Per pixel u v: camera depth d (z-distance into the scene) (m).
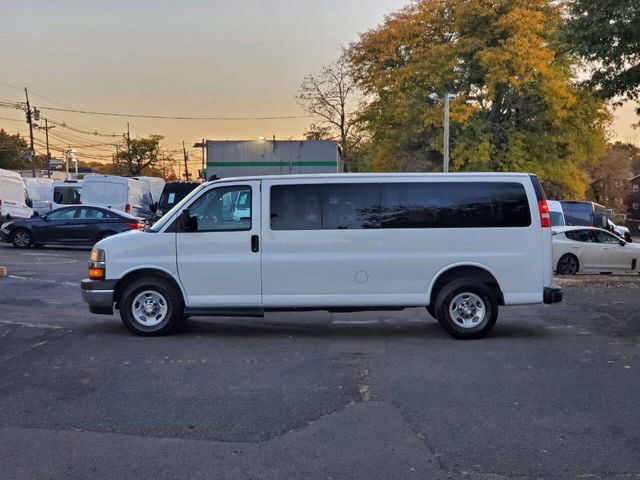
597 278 15.38
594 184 67.56
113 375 6.42
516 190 8.21
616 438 4.72
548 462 4.30
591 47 13.16
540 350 7.55
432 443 4.63
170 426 4.99
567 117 35.72
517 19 32.22
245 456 4.41
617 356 7.23
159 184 29.72
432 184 8.18
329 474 4.13
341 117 53.41
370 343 7.96
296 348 7.66
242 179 8.23
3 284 13.12
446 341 8.09
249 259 8.12
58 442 4.67
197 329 8.80
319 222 8.13
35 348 7.59
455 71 34.56
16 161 82.75
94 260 8.27
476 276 8.23
